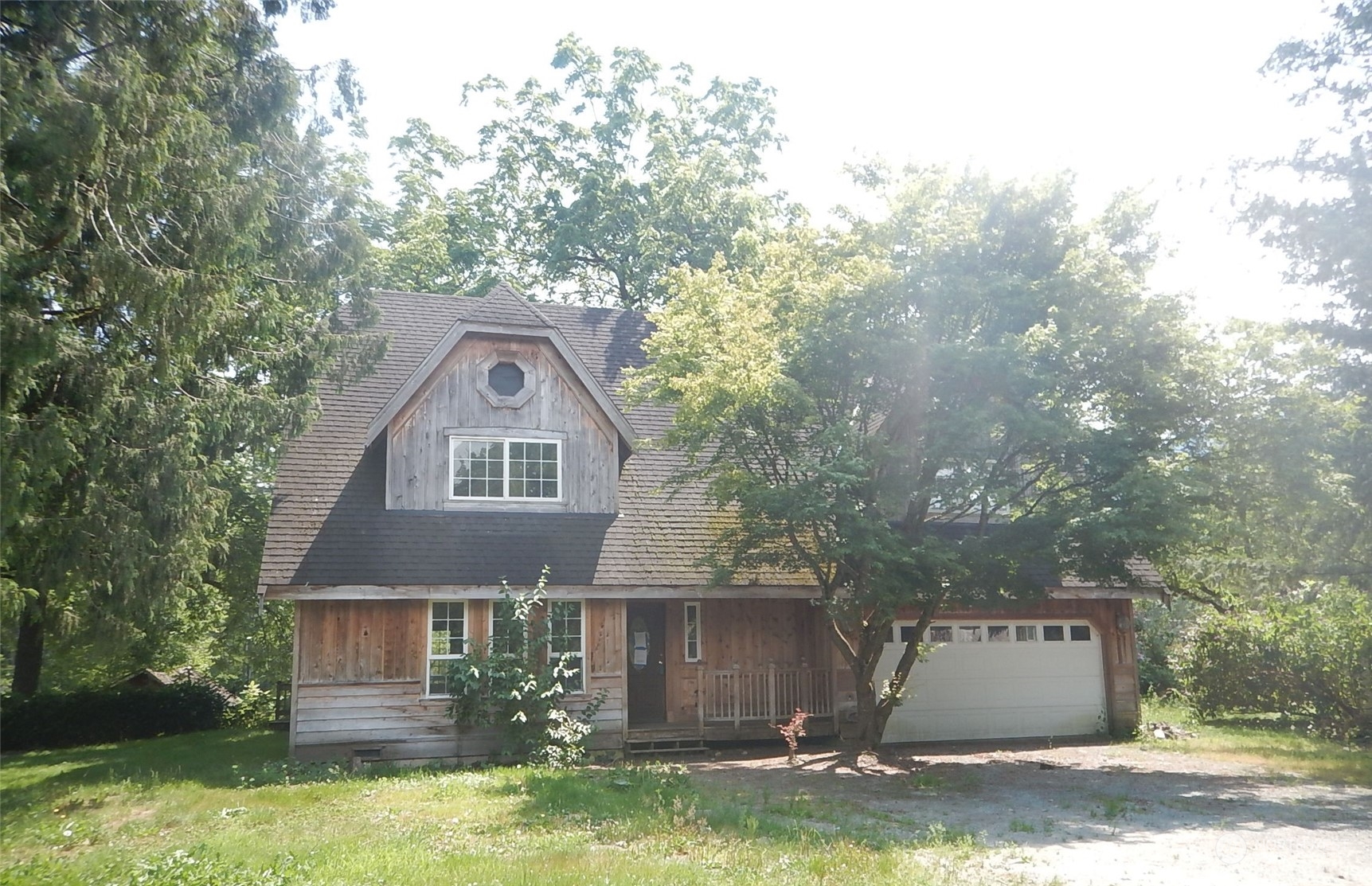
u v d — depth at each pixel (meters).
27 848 11.47
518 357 21.20
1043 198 16.58
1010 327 16.33
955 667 22.08
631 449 21.38
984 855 10.36
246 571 29.36
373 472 20.78
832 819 12.41
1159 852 10.59
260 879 9.09
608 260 37.56
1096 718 22.56
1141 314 16.02
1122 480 15.09
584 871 9.14
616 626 19.84
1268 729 23.98
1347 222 16.33
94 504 14.91
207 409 16.55
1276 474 15.80
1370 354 17.25
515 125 38.75
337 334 19.09
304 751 17.97
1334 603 21.38
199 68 14.72
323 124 18.78
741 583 20.02
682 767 17.52
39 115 11.95
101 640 16.86
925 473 16.62
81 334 15.21
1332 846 10.93
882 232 16.69
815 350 16.28
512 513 20.59
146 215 14.30
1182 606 31.53
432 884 8.77
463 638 19.14
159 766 19.34
